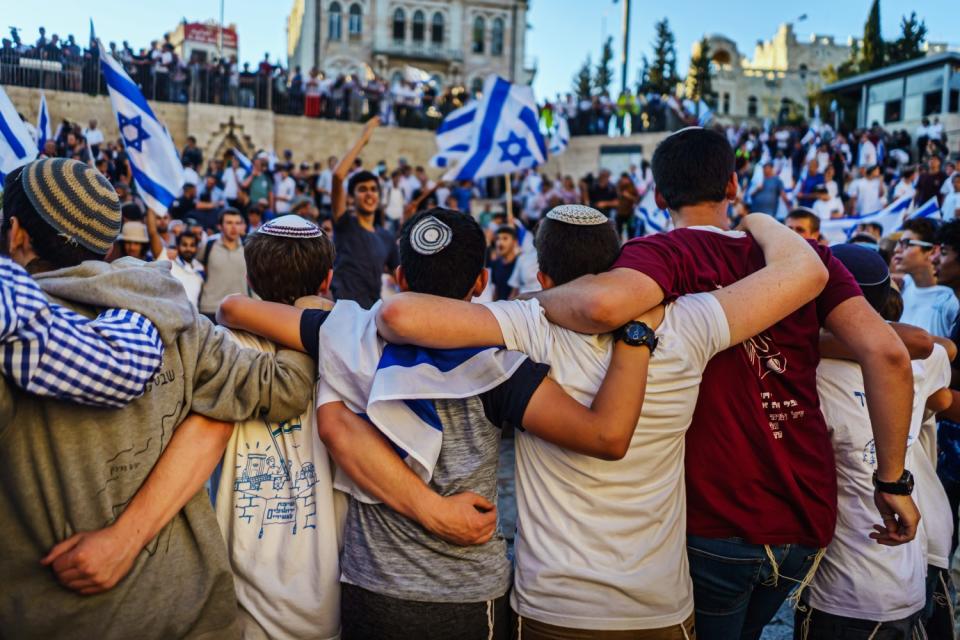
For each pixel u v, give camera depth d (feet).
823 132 85.51
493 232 38.45
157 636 5.76
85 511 5.44
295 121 84.53
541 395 6.04
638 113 92.02
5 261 4.94
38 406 5.32
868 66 159.12
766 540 6.55
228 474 6.59
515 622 6.53
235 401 6.07
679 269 6.49
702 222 7.18
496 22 146.20
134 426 5.60
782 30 203.82
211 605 6.03
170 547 5.93
